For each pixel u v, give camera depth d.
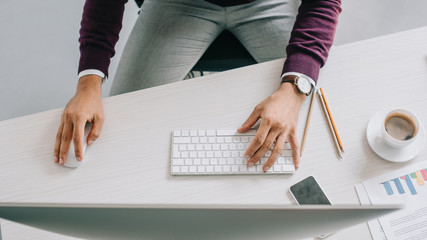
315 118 0.88
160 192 0.80
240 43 1.23
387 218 0.74
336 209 0.42
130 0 2.06
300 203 0.77
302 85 0.88
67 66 1.92
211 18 1.23
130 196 0.79
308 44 0.92
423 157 0.81
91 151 0.85
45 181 0.81
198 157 0.83
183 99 0.92
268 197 0.79
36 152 0.85
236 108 0.90
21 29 2.01
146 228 0.49
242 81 0.94
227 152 0.83
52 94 1.84
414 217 0.74
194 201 0.79
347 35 1.92
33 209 0.42
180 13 1.21
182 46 1.20
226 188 0.80
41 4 2.08
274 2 1.22
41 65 1.91
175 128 0.88
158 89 0.93
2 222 0.75
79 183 0.81
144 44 1.20
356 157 0.82
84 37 0.96
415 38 0.96
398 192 0.77
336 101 0.89
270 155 0.81
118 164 0.83
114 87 1.22
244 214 0.43
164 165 0.83
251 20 1.21
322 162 0.82
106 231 0.51
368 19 1.97
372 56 0.95
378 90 0.90
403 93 0.89
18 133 0.88
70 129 0.85
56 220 0.46
